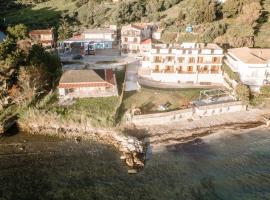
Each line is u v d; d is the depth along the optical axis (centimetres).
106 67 10969
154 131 8050
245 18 12938
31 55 9419
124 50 12419
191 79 10188
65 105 8600
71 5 17462
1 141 7669
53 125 8194
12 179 6381
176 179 6444
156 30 13688
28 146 7481
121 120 8219
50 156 7112
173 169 6750
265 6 14200
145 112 8431
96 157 7094
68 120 8181
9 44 8894
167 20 14262
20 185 6216
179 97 9144
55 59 10469
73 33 14238
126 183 6297
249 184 6309
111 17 15338
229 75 9750
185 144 7638
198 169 6769
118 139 7694
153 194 6012
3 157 7062
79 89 9188
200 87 9906
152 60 10044
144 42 12356
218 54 9956
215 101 9019
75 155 7162
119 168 6738
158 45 10531
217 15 14162
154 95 9169
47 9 17412
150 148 7475
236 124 8412
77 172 6588
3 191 6059
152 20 14912
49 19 15925
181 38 12950
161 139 7794
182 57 9962
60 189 6119
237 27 12950
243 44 11881
